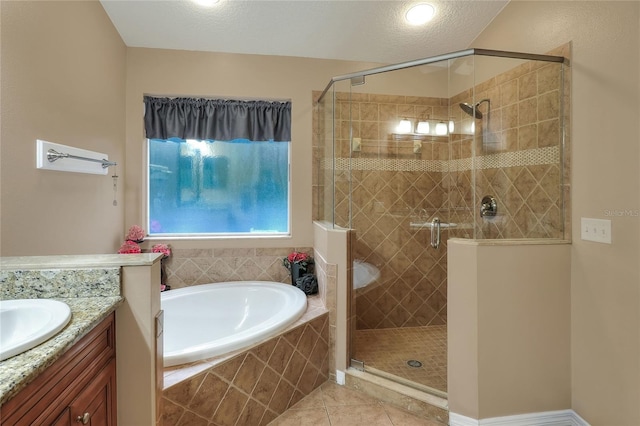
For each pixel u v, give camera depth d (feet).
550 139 5.75
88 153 6.17
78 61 5.88
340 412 5.91
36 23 4.70
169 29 7.57
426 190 7.79
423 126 7.82
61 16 5.33
